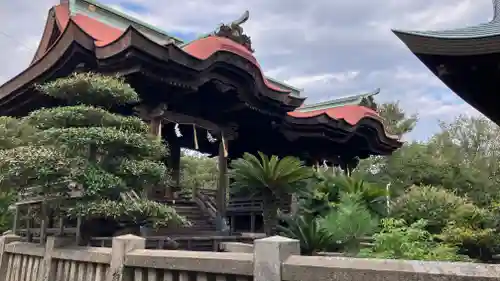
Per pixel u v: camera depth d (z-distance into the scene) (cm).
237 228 1337
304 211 1004
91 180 479
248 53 982
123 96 573
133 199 525
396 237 668
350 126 1345
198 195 1249
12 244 555
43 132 501
